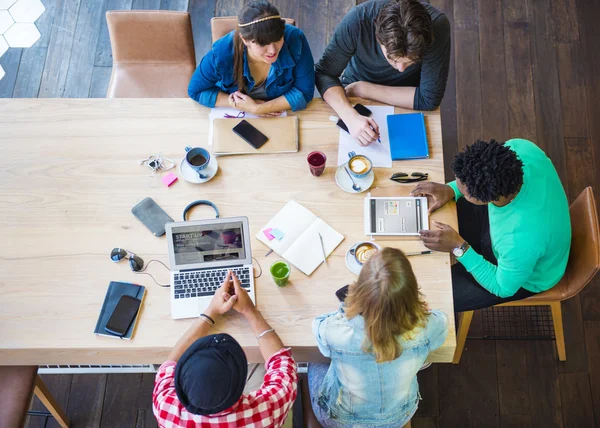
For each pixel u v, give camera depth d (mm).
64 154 2020
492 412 2432
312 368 1892
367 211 1897
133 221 1908
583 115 3059
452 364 2518
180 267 1797
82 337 1726
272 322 1732
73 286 1805
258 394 1497
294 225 1890
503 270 1842
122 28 2439
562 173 2938
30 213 1921
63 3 3326
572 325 2594
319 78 2188
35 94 3127
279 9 3283
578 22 3270
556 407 2436
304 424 1916
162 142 2047
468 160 1692
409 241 1866
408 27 1751
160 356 1747
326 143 2043
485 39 3238
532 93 3111
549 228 1780
